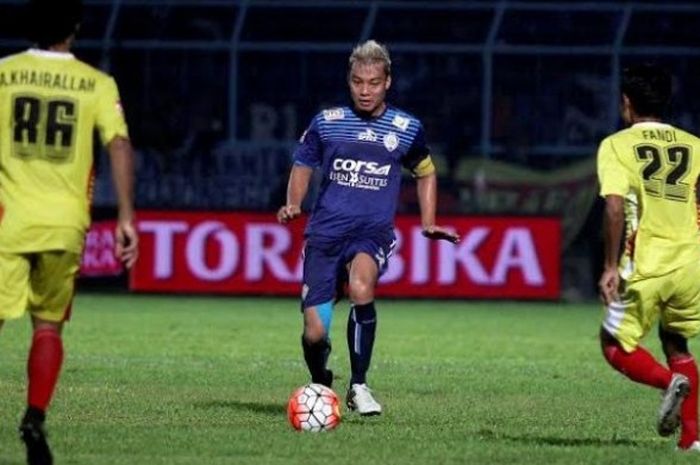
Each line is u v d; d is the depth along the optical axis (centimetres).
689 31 9319
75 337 6347
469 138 9419
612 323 3164
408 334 6756
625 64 9350
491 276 8831
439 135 9431
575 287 9081
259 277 8844
